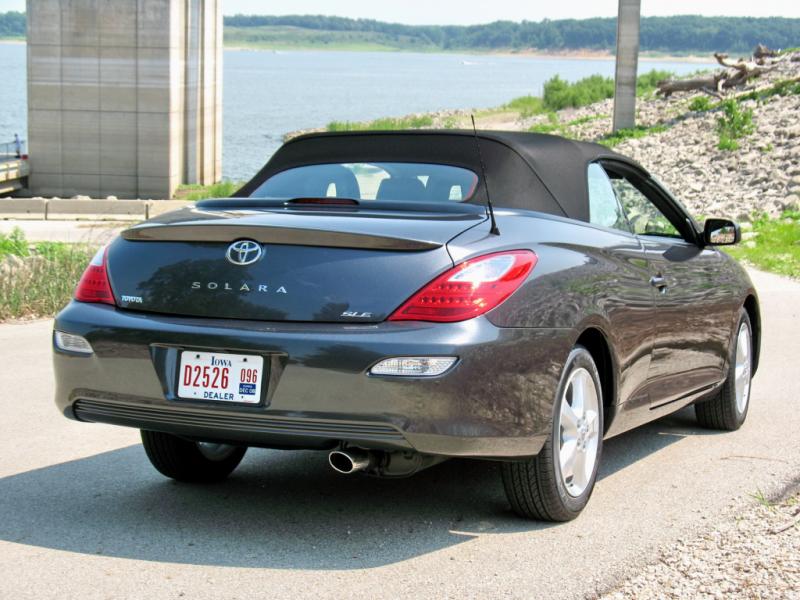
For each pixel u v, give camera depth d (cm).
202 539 411
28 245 1608
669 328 503
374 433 375
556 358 405
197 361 390
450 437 376
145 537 413
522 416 393
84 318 412
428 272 380
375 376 369
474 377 375
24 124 9862
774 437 599
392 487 489
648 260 495
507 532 423
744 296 598
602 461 544
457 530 425
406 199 455
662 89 4991
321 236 386
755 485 497
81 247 1428
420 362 369
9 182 4756
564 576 374
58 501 461
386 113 11206
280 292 385
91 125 4850
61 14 4800
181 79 4941
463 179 455
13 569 375
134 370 399
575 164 484
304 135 510
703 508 459
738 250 1648
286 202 436
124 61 4800
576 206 468
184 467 482
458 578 371
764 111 3878
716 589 361
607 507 459
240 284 391
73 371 414
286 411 378
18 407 646
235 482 497
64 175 4894
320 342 373
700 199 2642
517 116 6619
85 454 544
